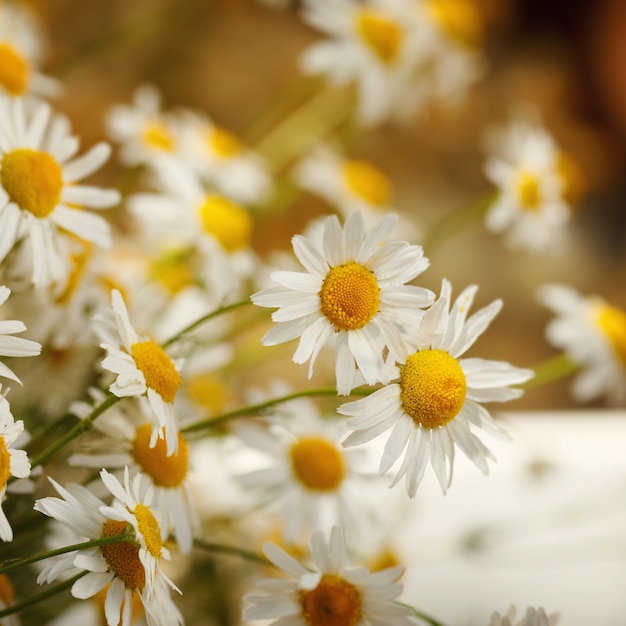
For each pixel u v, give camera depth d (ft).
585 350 1.64
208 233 1.56
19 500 1.31
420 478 1.26
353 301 1.25
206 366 1.47
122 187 1.85
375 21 1.93
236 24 3.33
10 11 1.70
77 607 1.36
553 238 1.96
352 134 2.55
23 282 1.34
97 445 1.29
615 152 4.10
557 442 2.22
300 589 1.27
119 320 1.25
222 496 1.59
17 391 1.37
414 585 1.80
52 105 2.65
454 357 1.27
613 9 4.22
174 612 1.25
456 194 3.52
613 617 1.90
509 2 4.26
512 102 3.98
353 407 1.25
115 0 2.86
